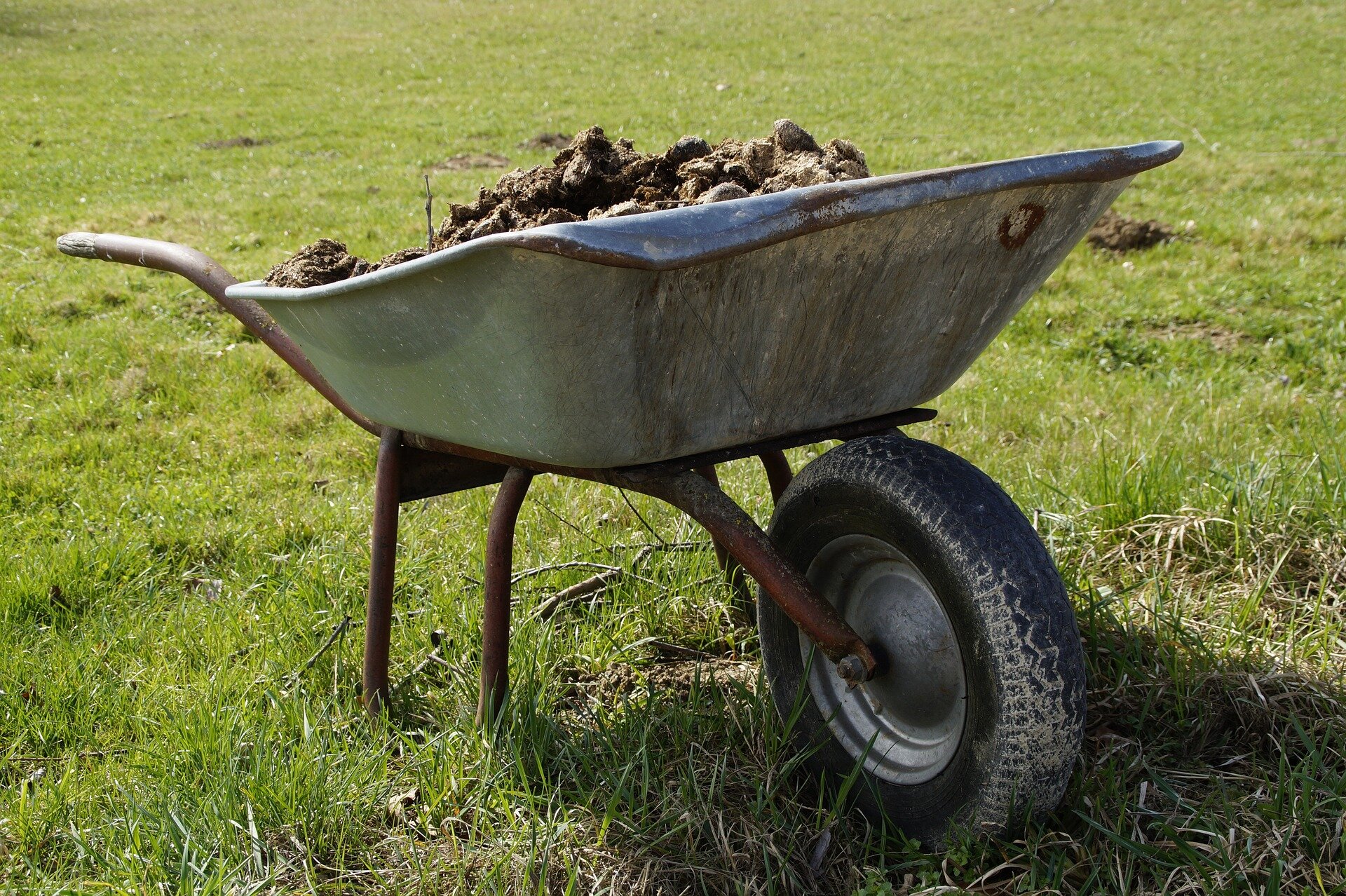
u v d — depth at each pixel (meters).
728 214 1.83
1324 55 21.47
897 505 2.22
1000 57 22.36
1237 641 2.82
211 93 19.48
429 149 14.80
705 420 2.23
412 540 3.94
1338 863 2.12
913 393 2.56
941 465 2.24
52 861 2.45
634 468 2.38
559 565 3.61
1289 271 8.16
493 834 2.41
